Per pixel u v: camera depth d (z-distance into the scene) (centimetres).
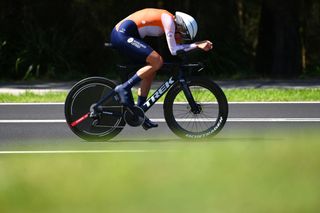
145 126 2980
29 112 4172
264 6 7088
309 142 2388
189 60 6944
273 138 3073
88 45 7312
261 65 7138
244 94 4975
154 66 2902
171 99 2978
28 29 7238
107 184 1582
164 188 1519
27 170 1852
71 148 2841
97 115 2950
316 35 7944
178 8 7131
